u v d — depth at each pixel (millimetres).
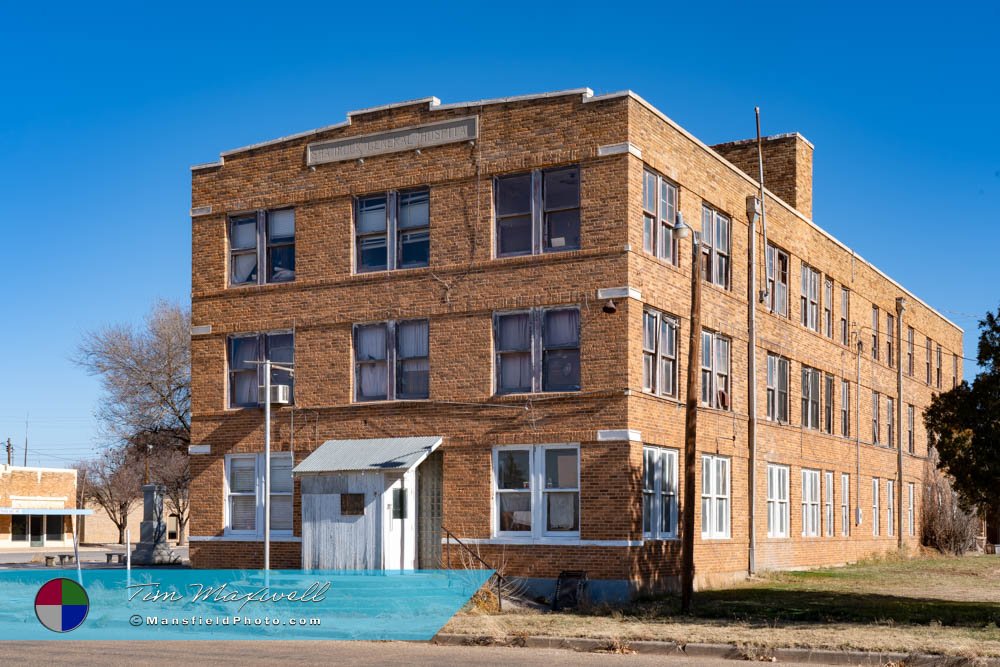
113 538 97188
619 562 25984
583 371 26906
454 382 28328
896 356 48281
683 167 29641
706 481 30797
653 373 27969
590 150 27219
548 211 27828
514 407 27578
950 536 50562
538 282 27578
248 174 31688
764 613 22547
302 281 30594
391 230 29641
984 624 20438
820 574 34250
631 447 26375
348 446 29156
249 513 30812
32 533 78062
